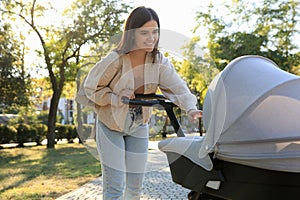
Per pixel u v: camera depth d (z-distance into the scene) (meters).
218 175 1.93
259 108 1.86
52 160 9.13
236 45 15.87
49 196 4.66
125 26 2.10
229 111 1.93
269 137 1.75
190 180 2.13
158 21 2.07
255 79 1.96
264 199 1.78
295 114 1.80
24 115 23.70
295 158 1.68
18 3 14.27
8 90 14.27
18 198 4.54
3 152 11.96
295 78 1.89
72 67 14.22
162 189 4.81
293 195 1.72
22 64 14.54
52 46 14.39
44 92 19.55
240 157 1.81
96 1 12.88
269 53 15.53
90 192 4.87
